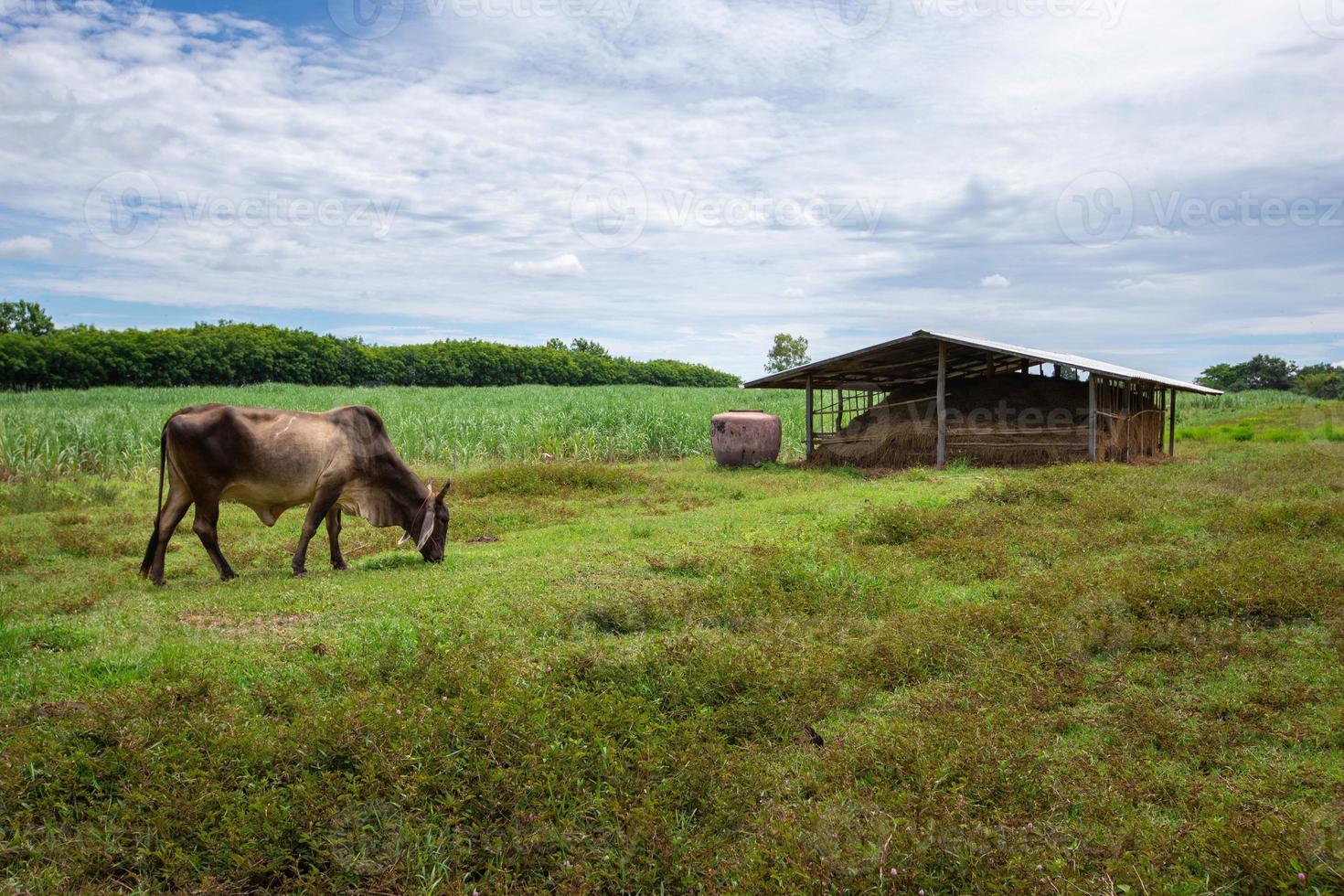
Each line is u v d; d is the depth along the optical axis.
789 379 20.88
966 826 3.38
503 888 3.18
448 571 8.57
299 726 4.21
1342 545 8.52
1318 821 3.44
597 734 4.14
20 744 4.07
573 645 5.88
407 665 5.23
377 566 9.17
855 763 4.15
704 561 8.42
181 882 3.30
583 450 21.25
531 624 6.43
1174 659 5.48
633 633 6.41
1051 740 4.46
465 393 47.94
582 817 3.58
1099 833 3.50
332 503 8.96
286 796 3.70
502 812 3.63
